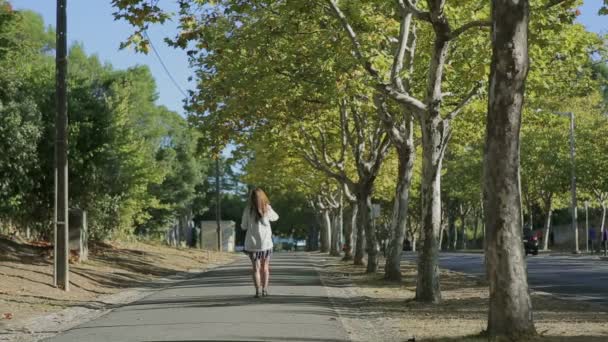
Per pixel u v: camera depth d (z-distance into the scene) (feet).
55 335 39.24
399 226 87.04
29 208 96.07
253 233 57.00
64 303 56.24
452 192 230.89
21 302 54.29
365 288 76.59
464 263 139.74
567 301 59.06
